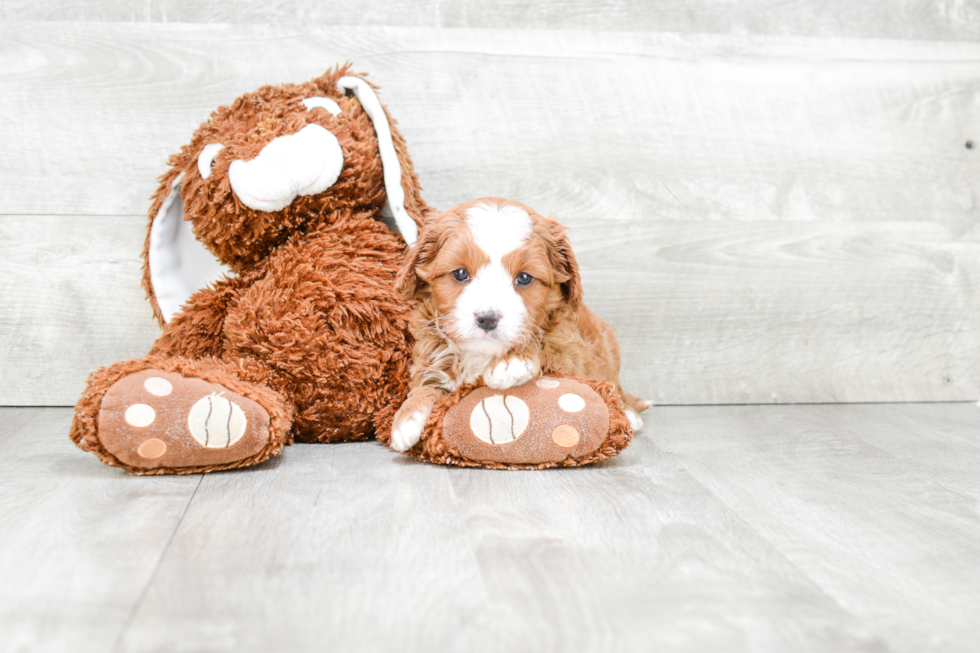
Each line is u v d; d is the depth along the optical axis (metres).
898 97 1.97
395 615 0.81
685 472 1.35
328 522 1.07
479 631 0.78
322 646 0.74
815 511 1.16
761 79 1.92
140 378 1.25
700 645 0.76
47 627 0.77
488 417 1.31
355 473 1.31
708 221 1.92
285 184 1.43
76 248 1.78
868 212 1.98
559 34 1.85
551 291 1.36
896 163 1.98
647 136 1.89
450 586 0.88
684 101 1.89
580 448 1.32
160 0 1.74
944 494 1.26
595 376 1.53
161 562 0.93
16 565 0.91
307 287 1.44
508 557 0.96
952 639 0.79
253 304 1.45
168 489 1.20
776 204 1.94
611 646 0.75
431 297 1.41
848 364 2.01
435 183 1.84
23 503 1.12
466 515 1.10
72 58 1.73
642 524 1.09
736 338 1.96
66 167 1.76
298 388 1.46
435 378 1.44
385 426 1.47
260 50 1.77
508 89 1.84
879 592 0.89
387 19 1.80
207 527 1.04
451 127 1.83
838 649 0.76
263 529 1.04
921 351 2.03
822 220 1.96
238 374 1.41
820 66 1.94
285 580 0.88
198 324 1.51
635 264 1.91
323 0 1.78
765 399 1.99
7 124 1.73
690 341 1.95
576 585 0.89
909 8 1.96
